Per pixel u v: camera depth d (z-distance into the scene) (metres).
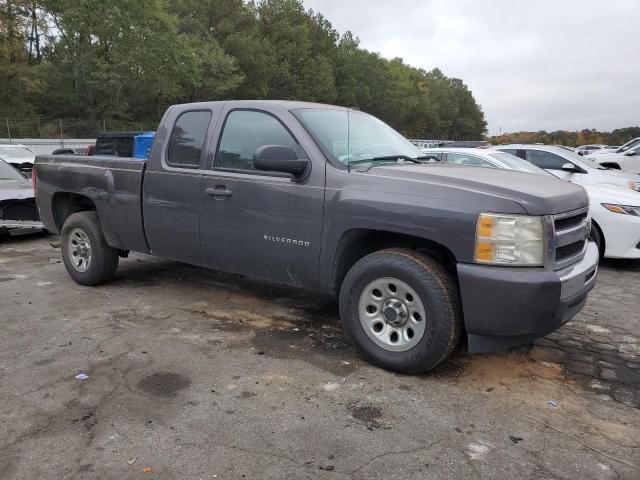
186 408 3.23
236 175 4.38
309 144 4.05
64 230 5.90
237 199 4.35
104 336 4.37
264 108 4.36
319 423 3.07
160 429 3.00
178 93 42.94
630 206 6.89
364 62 77.50
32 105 39.38
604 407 3.32
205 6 52.22
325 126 4.29
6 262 7.14
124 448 2.82
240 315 4.93
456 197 3.40
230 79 46.16
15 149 16.62
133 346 4.17
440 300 3.43
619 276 6.73
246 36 52.44
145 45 36.06
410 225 3.49
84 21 34.97
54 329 4.52
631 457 2.79
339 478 2.59
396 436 2.95
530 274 3.23
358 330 3.82
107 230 5.46
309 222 3.97
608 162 17.02
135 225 5.18
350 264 4.05
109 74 36.06
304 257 4.05
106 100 39.78
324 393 3.43
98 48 37.50
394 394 3.43
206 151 4.62
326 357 3.99
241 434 2.95
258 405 3.27
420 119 103.94
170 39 37.41
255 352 4.07
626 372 3.84
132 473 2.62
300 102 4.57
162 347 4.16
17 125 32.47
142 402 3.29
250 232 4.31
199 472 2.63
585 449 2.86
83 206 6.21
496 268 3.27
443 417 3.16
